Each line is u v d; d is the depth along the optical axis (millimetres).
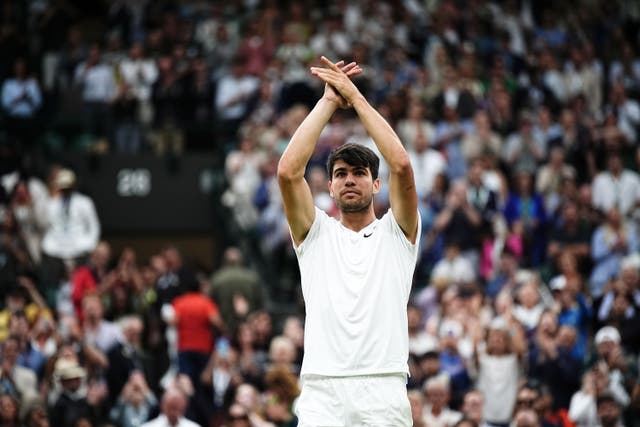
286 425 34469
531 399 31812
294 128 53531
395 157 16812
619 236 46312
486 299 41156
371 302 16438
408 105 56188
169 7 69062
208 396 37719
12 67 62281
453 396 35188
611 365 35562
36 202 49250
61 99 61969
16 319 36281
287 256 50562
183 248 58562
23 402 34156
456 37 66438
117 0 70312
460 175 53062
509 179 53406
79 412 34062
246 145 54125
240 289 44781
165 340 41000
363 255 16734
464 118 57156
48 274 48938
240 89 60469
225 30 65938
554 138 56094
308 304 16719
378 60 62656
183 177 58844
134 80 62938
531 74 63469
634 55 69625
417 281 47562
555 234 48031
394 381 16266
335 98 17219
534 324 38406
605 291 39875
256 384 38469
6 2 67188
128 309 43062
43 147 59625
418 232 17141
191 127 60406
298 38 64375
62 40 69000
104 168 58938
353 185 16859
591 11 72500
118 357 37500
